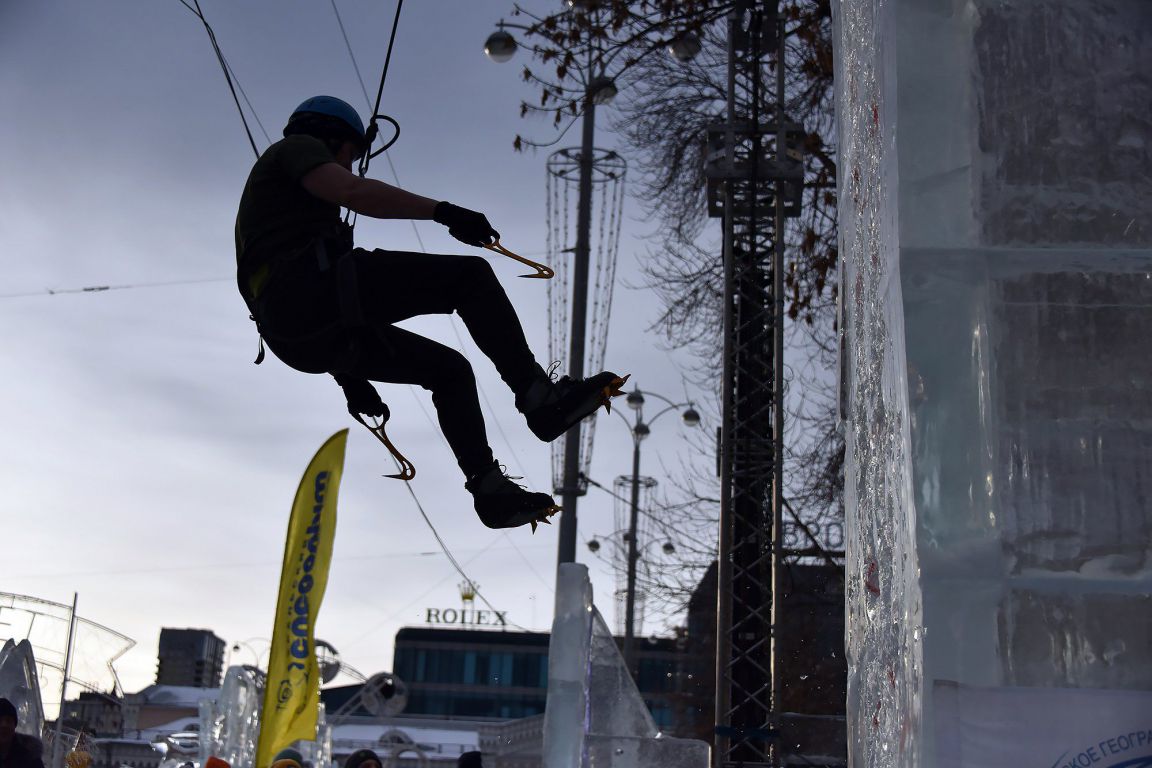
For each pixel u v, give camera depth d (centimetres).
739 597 1361
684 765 708
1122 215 292
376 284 324
